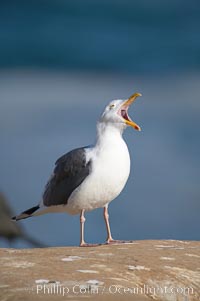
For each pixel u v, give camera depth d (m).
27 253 10.28
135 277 9.41
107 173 11.65
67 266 9.59
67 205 12.02
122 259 9.98
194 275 9.63
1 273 9.29
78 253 10.29
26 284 8.95
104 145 11.74
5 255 10.14
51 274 9.27
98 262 9.81
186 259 10.12
